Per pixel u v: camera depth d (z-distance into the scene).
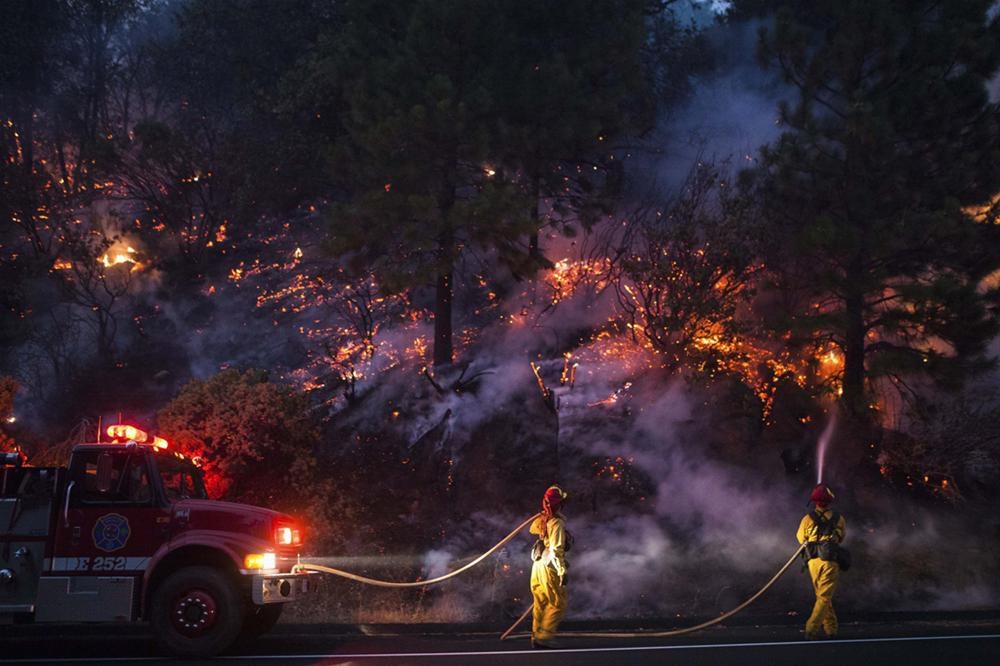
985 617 12.12
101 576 9.52
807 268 16.77
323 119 23.05
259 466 14.95
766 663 8.55
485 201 16.23
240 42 25.61
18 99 26.66
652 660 8.73
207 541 9.57
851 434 16.31
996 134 16.00
